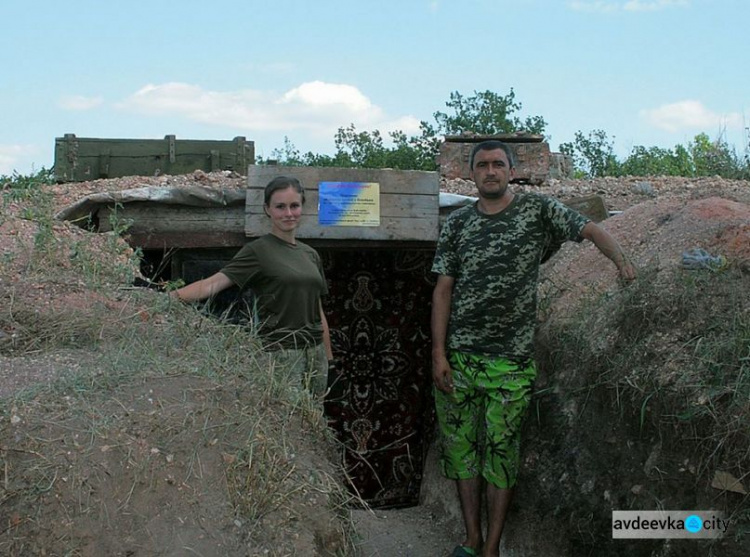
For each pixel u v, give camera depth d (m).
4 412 2.96
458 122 13.31
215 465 3.04
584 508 3.69
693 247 4.12
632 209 5.21
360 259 6.12
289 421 3.45
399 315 6.20
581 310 4.25
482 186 3.82
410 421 6.20
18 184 5.09
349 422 6.12
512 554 4.11
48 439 2.91
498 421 3.91
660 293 3.81
